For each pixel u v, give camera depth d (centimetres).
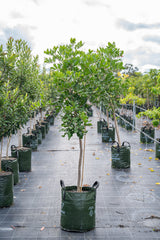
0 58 622
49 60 555
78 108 492
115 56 808
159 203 632
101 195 685
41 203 640
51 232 507
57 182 787
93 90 536
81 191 544
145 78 1956
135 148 1230
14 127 655
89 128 1831
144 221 546
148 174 851
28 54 1011
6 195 614
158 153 1028
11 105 648
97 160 1027
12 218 564
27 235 499
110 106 908
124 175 843
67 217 504
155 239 482
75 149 1221
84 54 514
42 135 1497
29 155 892
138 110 2430
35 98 1082
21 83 938
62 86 493
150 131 1320
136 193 696
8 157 793
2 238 490
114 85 749
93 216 512
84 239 482
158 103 1970
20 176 845
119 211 593
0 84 632
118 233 502
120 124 1869
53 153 1153
